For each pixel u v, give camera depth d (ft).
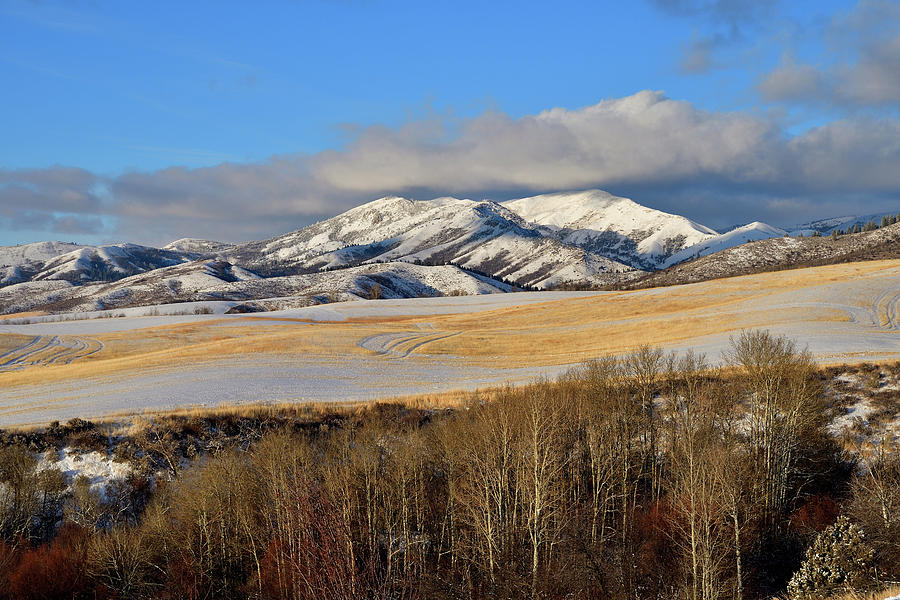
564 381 210.79
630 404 185.78
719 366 233.55
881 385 199.21
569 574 131.85
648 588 133.90
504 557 133.59
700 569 126.00
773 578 135.74
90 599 130.31
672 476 161.68
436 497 161.99
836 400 193.06
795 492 159.33
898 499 120.16
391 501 148.15
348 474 141.90
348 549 113.09
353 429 190.39
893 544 106.52
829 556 105.19
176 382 253.03
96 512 151.43
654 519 150.10
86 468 167.22
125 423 186.60
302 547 119.85
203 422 191.31
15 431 178.29
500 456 150.61
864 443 171.22
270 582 134.10
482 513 142.51
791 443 158.61
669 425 179.01
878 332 282.36
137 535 139.13
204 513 137.49
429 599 127.34
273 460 146.61
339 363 299.58
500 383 255.50
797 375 167.12
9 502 147.54
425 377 272.51
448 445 159.53
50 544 144.05
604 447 165.68
